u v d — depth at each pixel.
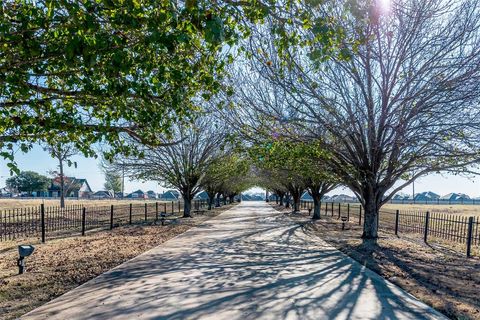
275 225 20.80
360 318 5.54
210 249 11.83
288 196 47.81
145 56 5.79
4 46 5.30
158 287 7.17
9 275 8.04
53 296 6.56
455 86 11.20
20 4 5.53
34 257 10.08
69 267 8.84
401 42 12.24
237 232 16.91
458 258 10.74
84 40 4.74
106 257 10.12
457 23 11.71
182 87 6.55
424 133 12.05
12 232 15.02
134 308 5.90
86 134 7.02
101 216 26.94
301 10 5.64
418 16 10.59
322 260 10.14
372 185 14.46
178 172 25.31
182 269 8.81
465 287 7.34
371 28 10.55
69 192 99.19
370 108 12.84
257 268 9.02
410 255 11.05
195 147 25.23
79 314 5.61
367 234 14.83
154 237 14.59
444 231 16.94
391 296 6.71
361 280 7.90
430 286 7.41
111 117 7.30
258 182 49.88
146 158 23.41
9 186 99.06
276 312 5.78
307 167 15.63
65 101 6.93
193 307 5.98
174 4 4.98
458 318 5.54
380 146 13.23
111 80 5.68
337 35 5.58
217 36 4.34
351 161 14.15
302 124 13.58
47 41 5.28
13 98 6.61
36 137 7.00
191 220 24.11
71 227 18.81
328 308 6.00
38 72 5.75
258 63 12.46
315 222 23.36
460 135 11.89
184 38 4.52
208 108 15.23
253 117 14.38
